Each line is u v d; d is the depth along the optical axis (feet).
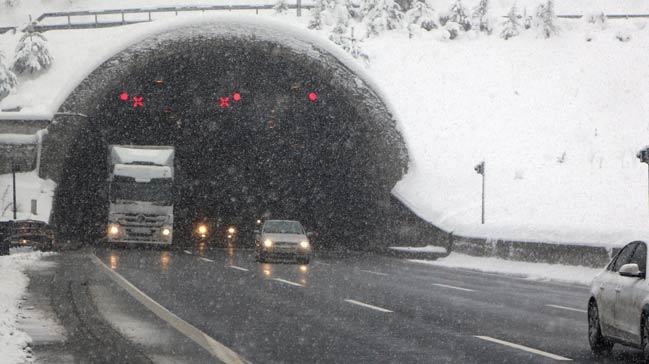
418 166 188.24
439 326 53.21
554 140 198.80
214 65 204.33
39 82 204.23
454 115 216.95
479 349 43.86
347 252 181.78
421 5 287.69
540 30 268.82
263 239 124.47
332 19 291.38
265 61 199.11
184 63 202.18
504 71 242.99
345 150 205.87
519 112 216.74
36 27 224.53
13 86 202.28
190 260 129.18
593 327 44.42
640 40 259.19
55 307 61.57
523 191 166.61
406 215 169.99
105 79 191.42
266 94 216.95
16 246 146.72
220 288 78.95
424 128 209.97
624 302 40.45
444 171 185.88
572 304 68.69
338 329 51.19
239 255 149.89
